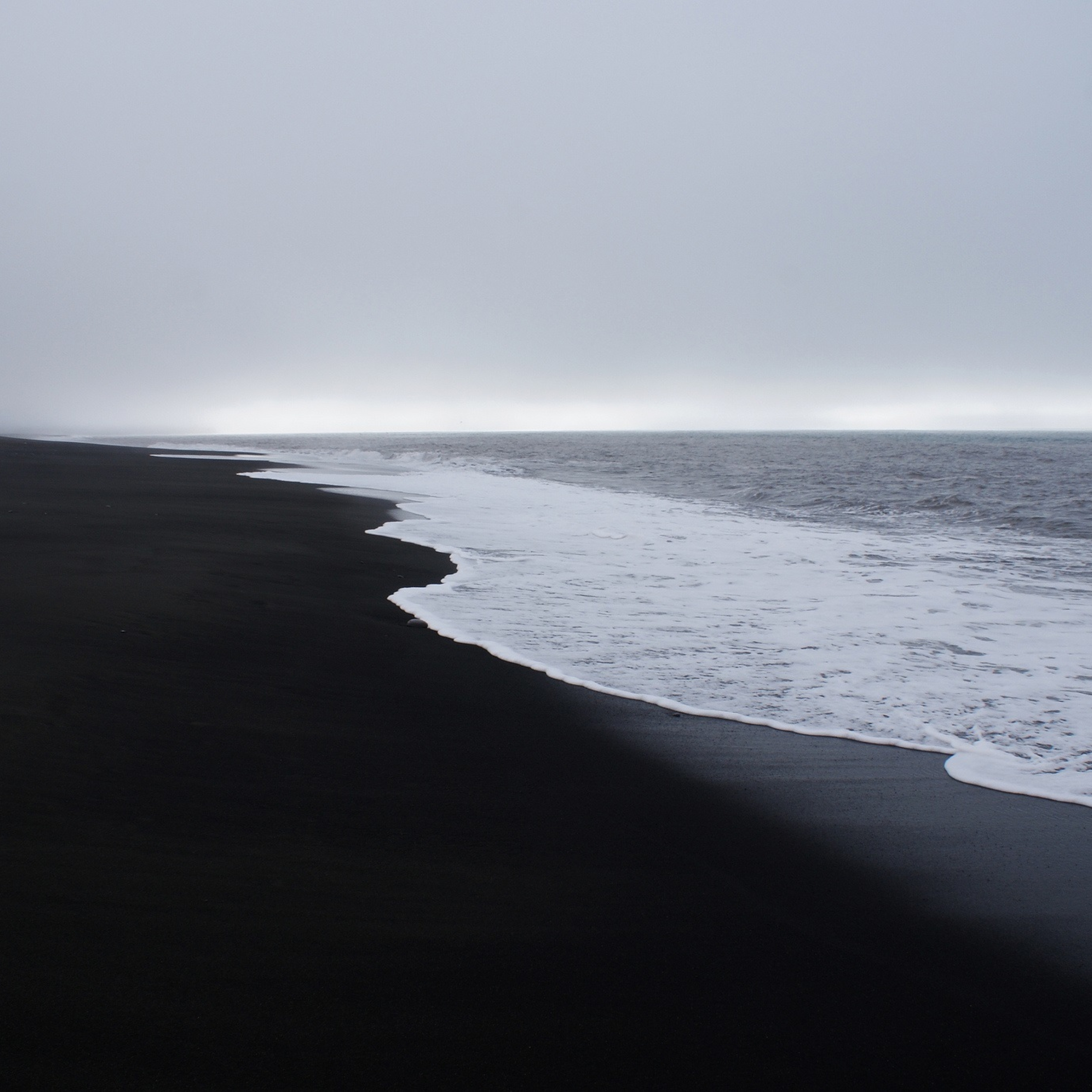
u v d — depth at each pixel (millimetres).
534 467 28422
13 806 2674
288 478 19578
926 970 2127
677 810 3025
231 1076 1635
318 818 2787
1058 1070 1785
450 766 3326
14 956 1944
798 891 2502
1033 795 3215
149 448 37344
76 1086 1575
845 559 9195
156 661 4340
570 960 2107
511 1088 1661
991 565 8875
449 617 5902
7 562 6953
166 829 2621
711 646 5348
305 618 5582
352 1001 1891
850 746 3691
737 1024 1899
